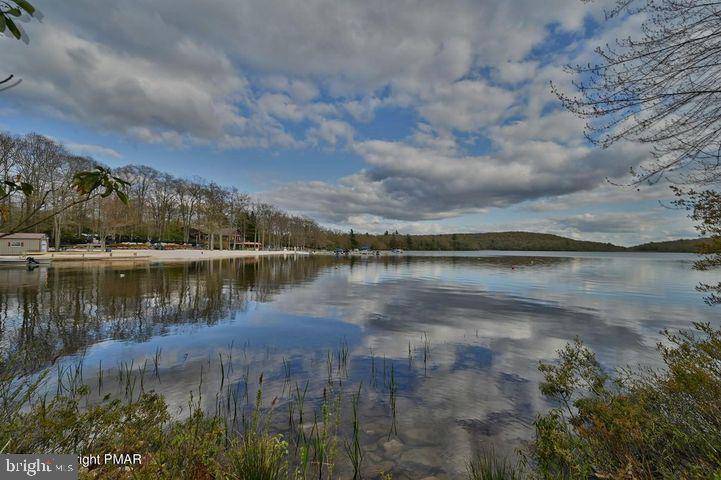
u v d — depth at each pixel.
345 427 5.41
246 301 17.70
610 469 3.42
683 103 3.82
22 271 28.23
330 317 14.16
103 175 1.75
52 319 12.64
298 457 4.52
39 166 39.56
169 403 6.11
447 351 9.59
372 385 7.13
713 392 3.64
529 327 12.62
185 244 70.19
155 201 65.19
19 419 2.89
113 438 2.91
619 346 10.20
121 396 6.39
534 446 4.59
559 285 26.58
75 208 45.94
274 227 100.44
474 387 7.06
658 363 8.60
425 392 6.82
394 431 5.32
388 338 10.95
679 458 3.49
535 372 7.98
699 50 3.57
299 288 23.52
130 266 35.34
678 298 19.89
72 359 8.55
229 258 59.03
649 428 3.71
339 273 36.47
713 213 3.78
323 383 7.22
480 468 4.31
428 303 17.88
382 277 32.78
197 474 2.75
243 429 5.19
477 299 19.31
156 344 9.91
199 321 12.98
